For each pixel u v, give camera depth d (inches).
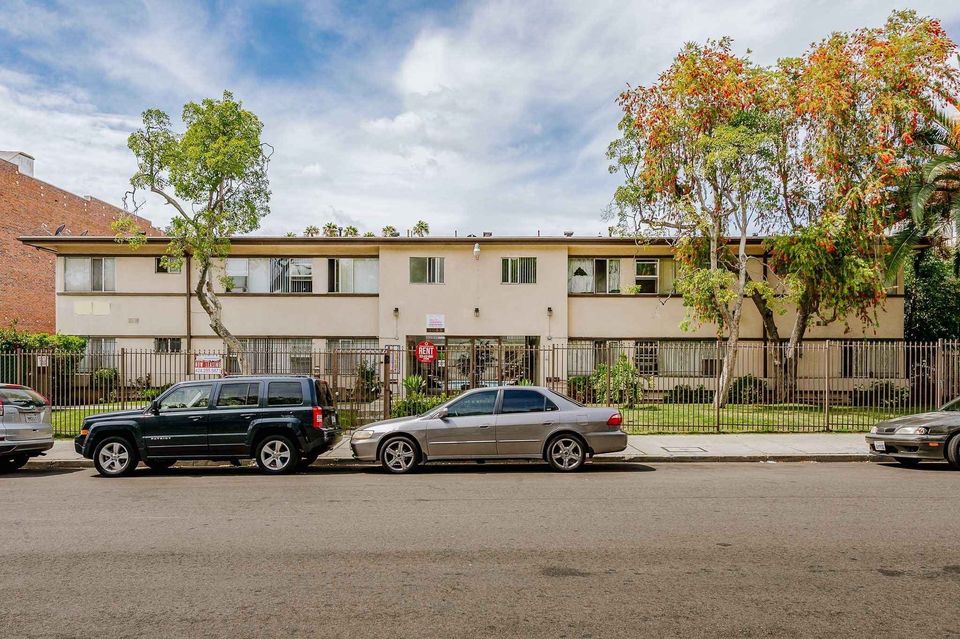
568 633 164.9
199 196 791.1
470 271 979.3
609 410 435.2
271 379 444.8
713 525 274.7
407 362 968.9
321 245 996.6
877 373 930.7
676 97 788.0
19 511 313.6
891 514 294.5
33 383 692.1
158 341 994.1
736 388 872.9
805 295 796.6
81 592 197.5
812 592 193.8
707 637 162.2
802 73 782.5
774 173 810.8
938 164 709.3
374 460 436.1
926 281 1042.1
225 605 185.9
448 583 203.5
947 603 184.9
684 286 806.5
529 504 321.4
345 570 217.2
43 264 1250.0
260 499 340.2
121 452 431.2
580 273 998.4
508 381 853.8
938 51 698.8
